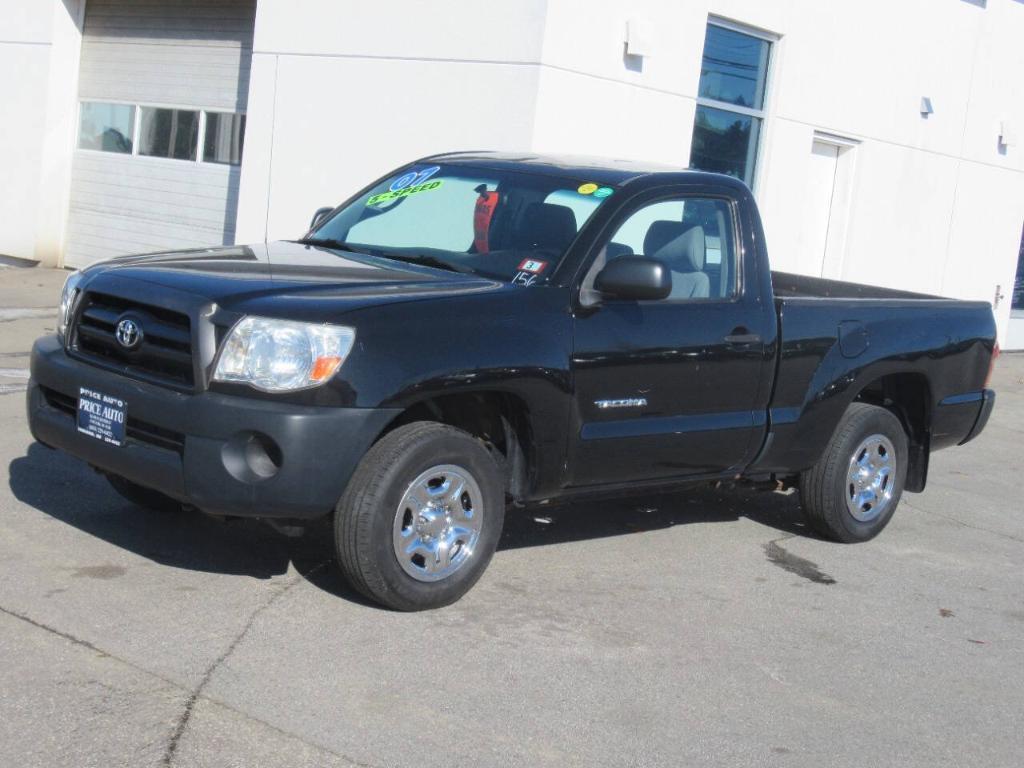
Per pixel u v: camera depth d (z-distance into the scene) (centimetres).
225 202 1480
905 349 711
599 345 568
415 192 650
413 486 518
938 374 734
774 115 1369
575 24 1136
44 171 1579
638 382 586
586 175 621
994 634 596
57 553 565
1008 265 1750
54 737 398
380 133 1214
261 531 627
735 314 629
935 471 973
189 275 528
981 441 1114
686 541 700
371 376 497
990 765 454
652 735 447
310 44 1250
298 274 546
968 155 1644
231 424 484
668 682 496
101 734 402
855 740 462
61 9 1549
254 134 1295
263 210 1297
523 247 587
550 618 550
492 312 538
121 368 521
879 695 507
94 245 1602
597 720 454
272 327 488
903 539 757
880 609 616
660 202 614
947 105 1595
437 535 531
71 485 672
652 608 580
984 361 773
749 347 630
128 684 440
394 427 534
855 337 687
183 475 492
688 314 608
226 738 409
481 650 505
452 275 576
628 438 588
